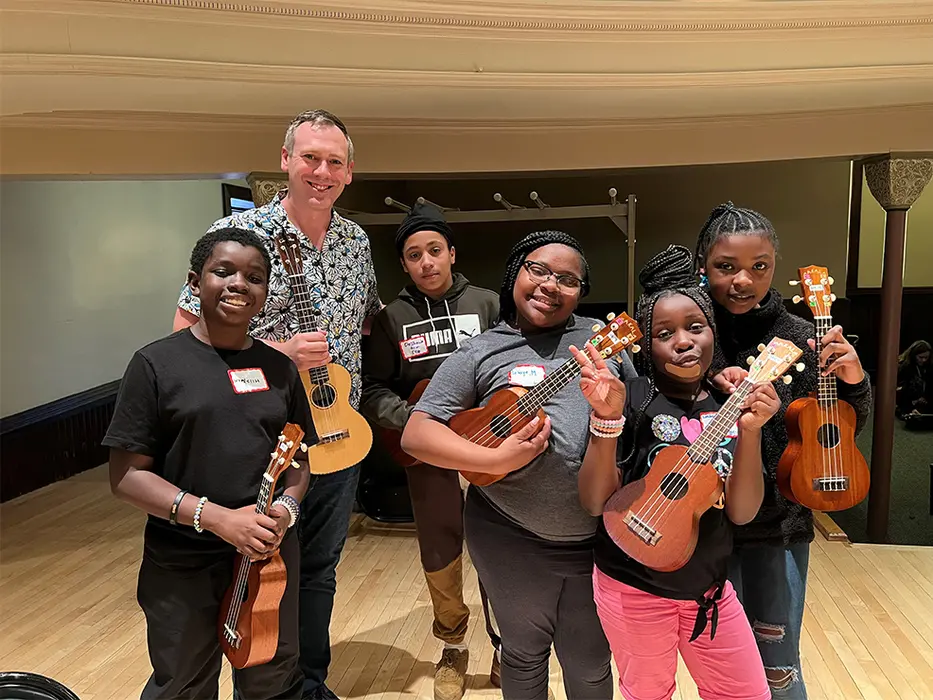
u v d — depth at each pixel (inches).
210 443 54.4
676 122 129.4
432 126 129.3
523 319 58.9
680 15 93.5
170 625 55.7
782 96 112.4
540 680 61.4
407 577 115.9
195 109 114.1
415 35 93.6
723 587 53.2
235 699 63.2
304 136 67.8
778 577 59.9
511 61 99.0
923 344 219.5
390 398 79.9
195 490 54.5
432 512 80.0
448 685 80.7
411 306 82.2
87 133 120.5
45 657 91.8
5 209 162.1
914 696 80.4
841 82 103.9
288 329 70.4
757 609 60.9
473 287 84.5
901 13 93.4
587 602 57.6
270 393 57.8
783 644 60.9
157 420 53.9
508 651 60.7
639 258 244.8
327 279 73.2
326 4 86.9
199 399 54.1
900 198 128.1
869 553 122.5
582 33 95.6
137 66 88.9
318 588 75.5
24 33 84.5
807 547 62.0
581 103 114.3
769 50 99.4
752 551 60.6
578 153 132.6
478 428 56.2
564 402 56.0
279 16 88.0
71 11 83.2
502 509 57.4
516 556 57.2
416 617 101.8
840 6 92.2
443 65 97.7
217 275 54.9
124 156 122.0
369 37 93.3
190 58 89.7
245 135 124.2
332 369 73.2
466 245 250.8
